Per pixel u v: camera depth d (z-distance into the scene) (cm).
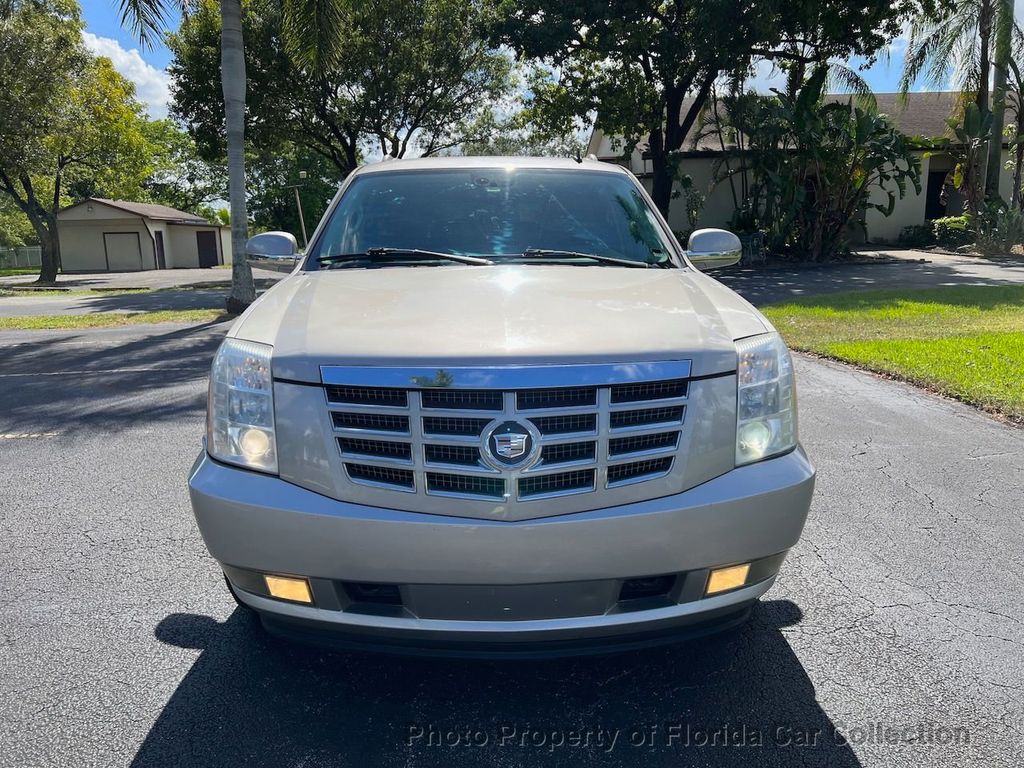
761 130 2155
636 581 239
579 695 272
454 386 224
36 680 280
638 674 285
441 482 228
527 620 232
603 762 238
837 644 302
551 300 273
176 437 599
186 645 304
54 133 2559
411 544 225
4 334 1220
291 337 247
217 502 237
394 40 2369
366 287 300
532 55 1981
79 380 830
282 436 235
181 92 2427
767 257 2316
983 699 267
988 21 2414
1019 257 2284
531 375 225
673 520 230
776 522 244
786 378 261
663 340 241
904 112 2989
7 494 473
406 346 233
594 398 229
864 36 2023
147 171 4322
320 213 5541
